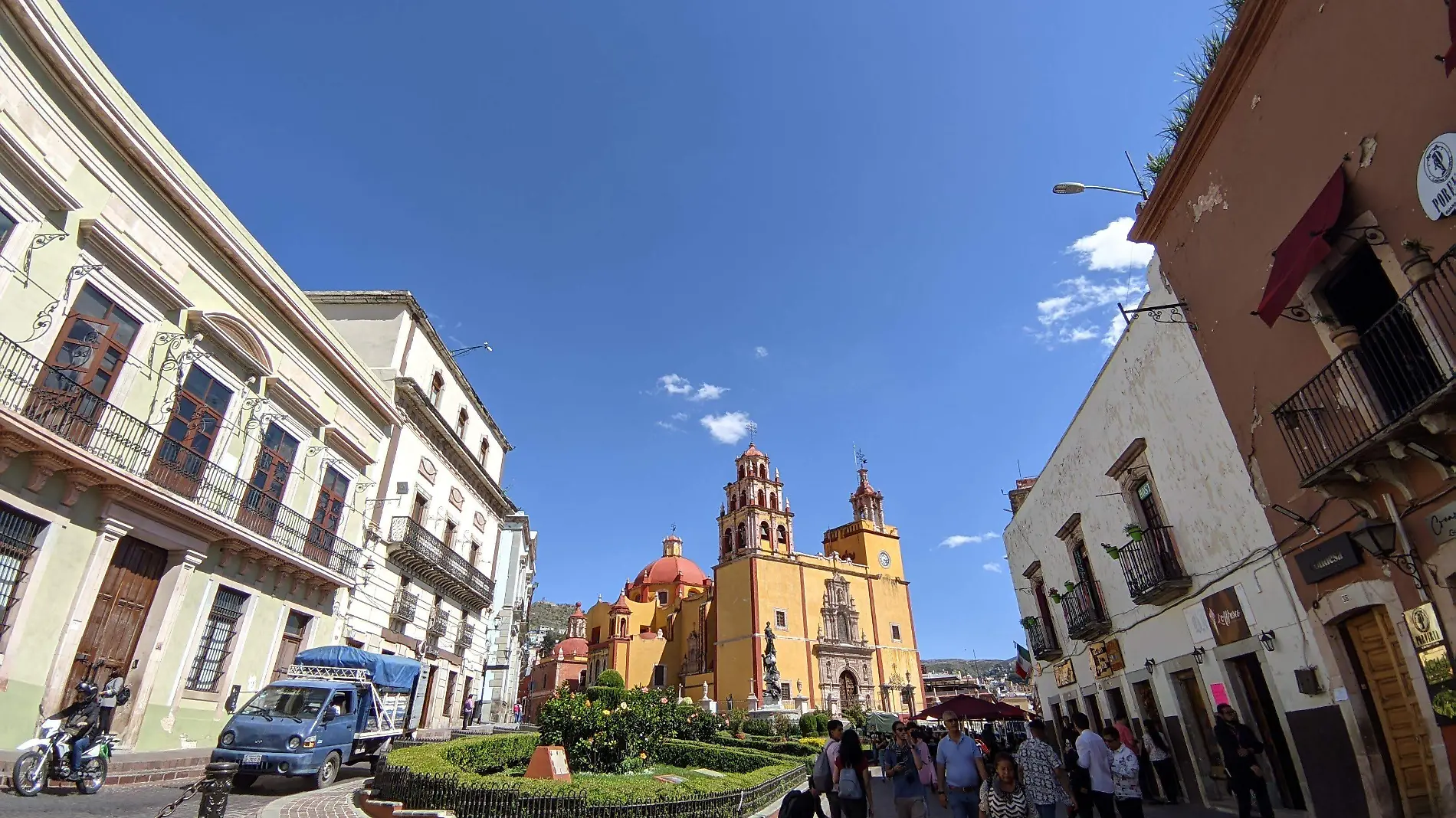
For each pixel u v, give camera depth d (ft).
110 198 38.65
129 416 37.58
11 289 33.27
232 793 35.12
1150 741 39.83
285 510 52.24
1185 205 33.94
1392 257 22.04
